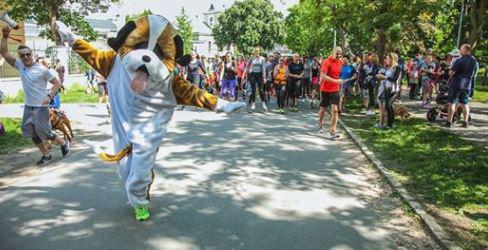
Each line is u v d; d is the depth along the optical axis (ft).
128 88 17.02
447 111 40.09
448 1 57.82
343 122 42.55
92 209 18.78
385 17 54.19
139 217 17.52
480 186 22.13
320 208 19.57
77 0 72.84
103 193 20.86
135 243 15.60
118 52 17.11
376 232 17.17
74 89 87.45
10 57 25.13
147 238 16.02
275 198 20.71
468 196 20.75
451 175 23.79
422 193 21.42
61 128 28.12
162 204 19.52
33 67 24.93
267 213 18.80
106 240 15.79
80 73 98.73
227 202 19.97
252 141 33.58
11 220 17.48
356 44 86.07
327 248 15.67
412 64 65.16
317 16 72.95
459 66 38.11
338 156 29.37
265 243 15.89
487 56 95.96
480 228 17.24
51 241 15.64
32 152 29.35
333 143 33.50
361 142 32.60
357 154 30.04
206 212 18.70
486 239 16.28
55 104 35.53
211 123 42.06
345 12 63.72
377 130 37.11
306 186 22.67
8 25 25.07
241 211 18.92
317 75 58.08
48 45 101.91
